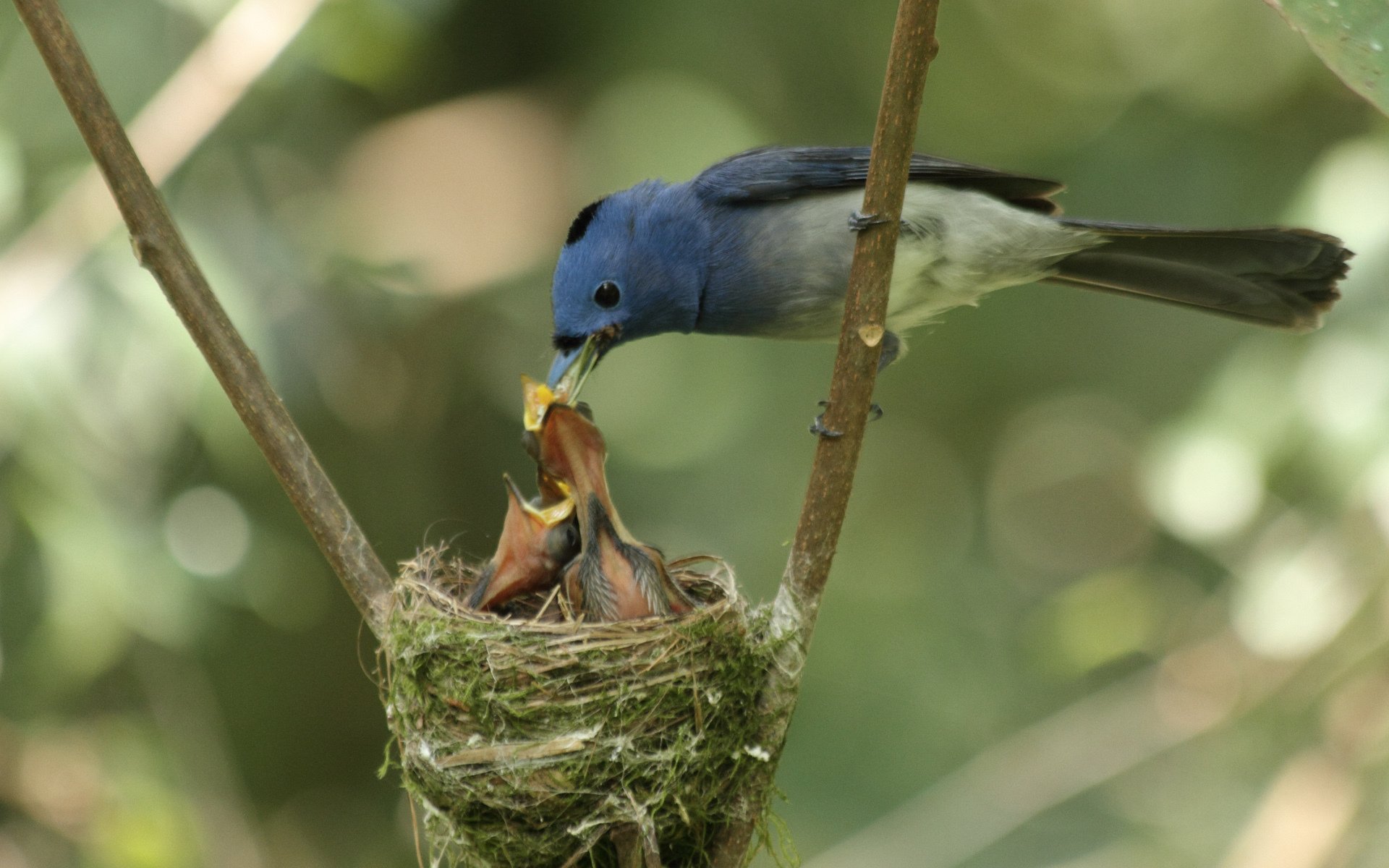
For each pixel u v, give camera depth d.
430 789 6.34
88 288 9.96
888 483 16.36
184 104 10.62
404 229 13.52
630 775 6.13
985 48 16.20
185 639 10.37
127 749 11.02
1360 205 10.45
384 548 13.62
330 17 11.31
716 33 14.98
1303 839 10.34
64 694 11.04
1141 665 14.05
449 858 6.51
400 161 13.83
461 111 14.41
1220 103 14.51
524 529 8.02
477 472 14.05
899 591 15.63
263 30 10.77
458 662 6.28
